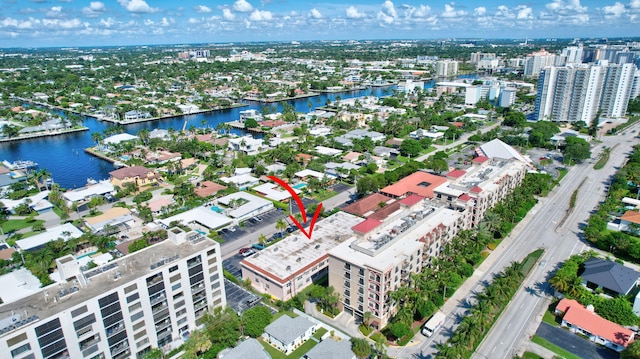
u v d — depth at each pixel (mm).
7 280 142000
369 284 121500
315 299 140750
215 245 124250
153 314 112562
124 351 108562
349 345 112062
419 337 121500
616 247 165250
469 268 147125
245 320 121750
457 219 160750
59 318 93938
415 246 133625
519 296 140750
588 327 120375
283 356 115062
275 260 150750
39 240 175375
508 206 193500
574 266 149250
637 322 122125
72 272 106438
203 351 113000
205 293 124875
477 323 110750
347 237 168500
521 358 112500
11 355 88312
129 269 111625
